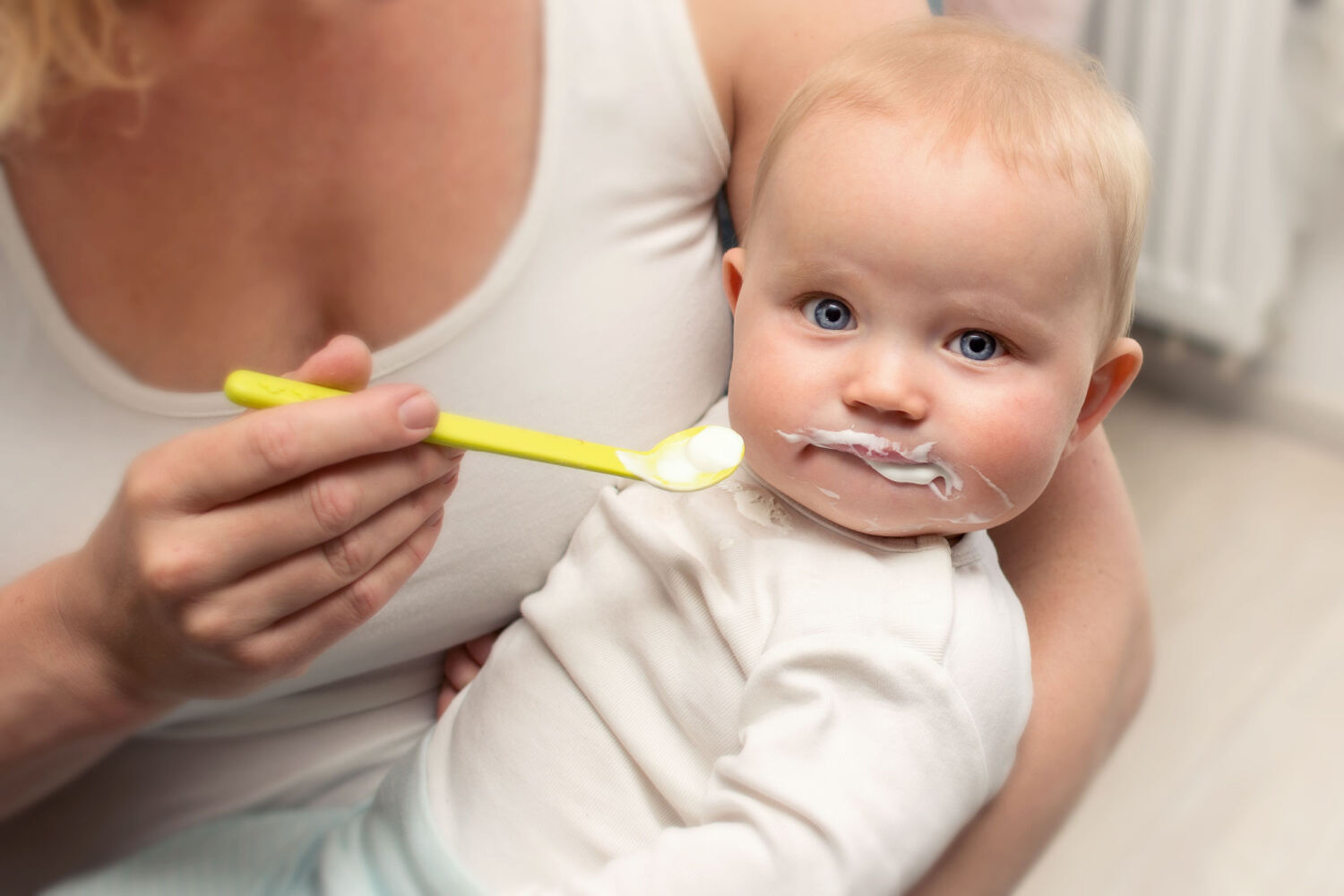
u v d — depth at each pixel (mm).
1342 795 1655
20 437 665
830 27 775
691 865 648
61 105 612
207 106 634
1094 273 672
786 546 730
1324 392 2158
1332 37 1910
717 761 692
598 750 742
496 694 774
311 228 665
